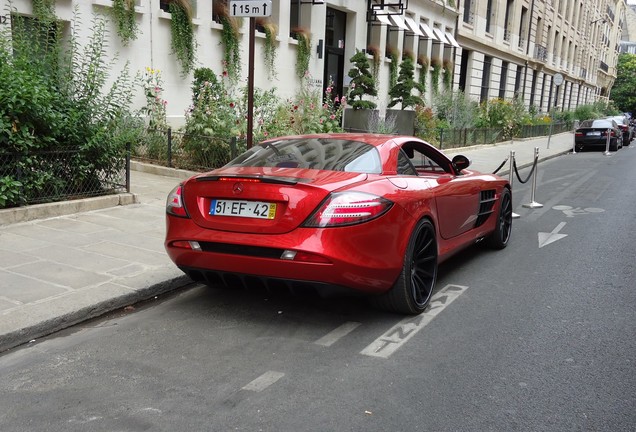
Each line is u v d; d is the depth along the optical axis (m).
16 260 5.42
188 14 13.18
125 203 8.12
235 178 4.18
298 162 4.62
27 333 3.99
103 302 4.53
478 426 3.00
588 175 16.17
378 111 18.36
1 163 6.73
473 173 6.64
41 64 7.41
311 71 18.03
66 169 7.53
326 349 3.96
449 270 6.16
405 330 4.35
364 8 20.75
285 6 16.44
